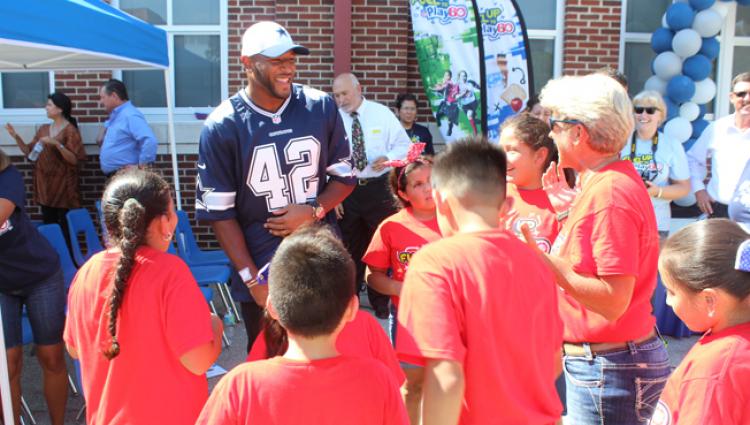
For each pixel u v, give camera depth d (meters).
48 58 4.51
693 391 1.50
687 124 6.25
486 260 1.61
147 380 2.04
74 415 3.80
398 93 6.82
